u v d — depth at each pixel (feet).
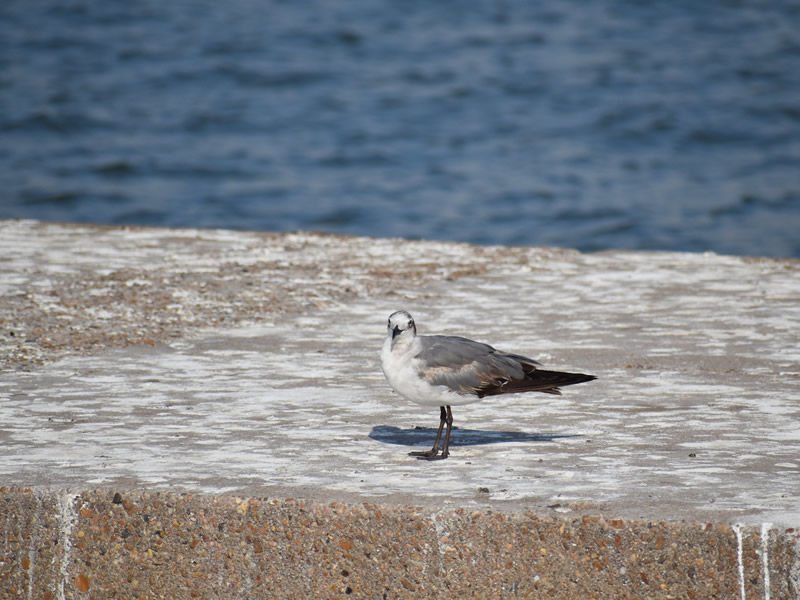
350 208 159.74
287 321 48.88
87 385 38.42
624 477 27.71
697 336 45.42
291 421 34.09
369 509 25.57
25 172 175.22
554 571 24.85
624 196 161.07
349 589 25.82
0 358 41.93
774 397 36.32
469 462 29.63
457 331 46.62
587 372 40.27
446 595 25.35
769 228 142.20
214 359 42.45
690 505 25.20
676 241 138.41
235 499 26.21
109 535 26.78
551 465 29.12
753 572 23.82
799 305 51.08
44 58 253.24
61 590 27.14
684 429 32.71
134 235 68.95
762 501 25.40
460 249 66.80
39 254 61.67
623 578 24.50
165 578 26.63
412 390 30.01
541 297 53.57
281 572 26.11
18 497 27.09
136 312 49.60
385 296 53.93
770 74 230.89
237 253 63.62
